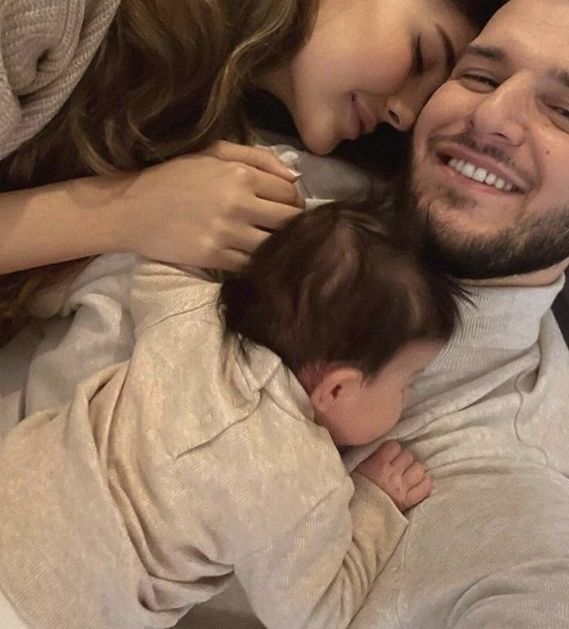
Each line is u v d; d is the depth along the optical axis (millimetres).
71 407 891
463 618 853
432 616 893
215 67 1015
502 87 928
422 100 1060
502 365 1052
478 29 1063
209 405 856
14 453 880
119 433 864
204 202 946
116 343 990
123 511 834
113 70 990
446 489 977
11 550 833
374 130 1118
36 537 835
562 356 1107
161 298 932
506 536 896
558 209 945
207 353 883
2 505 848
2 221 972
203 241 942
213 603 1046
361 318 870
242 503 840
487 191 948
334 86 1032
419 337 897
